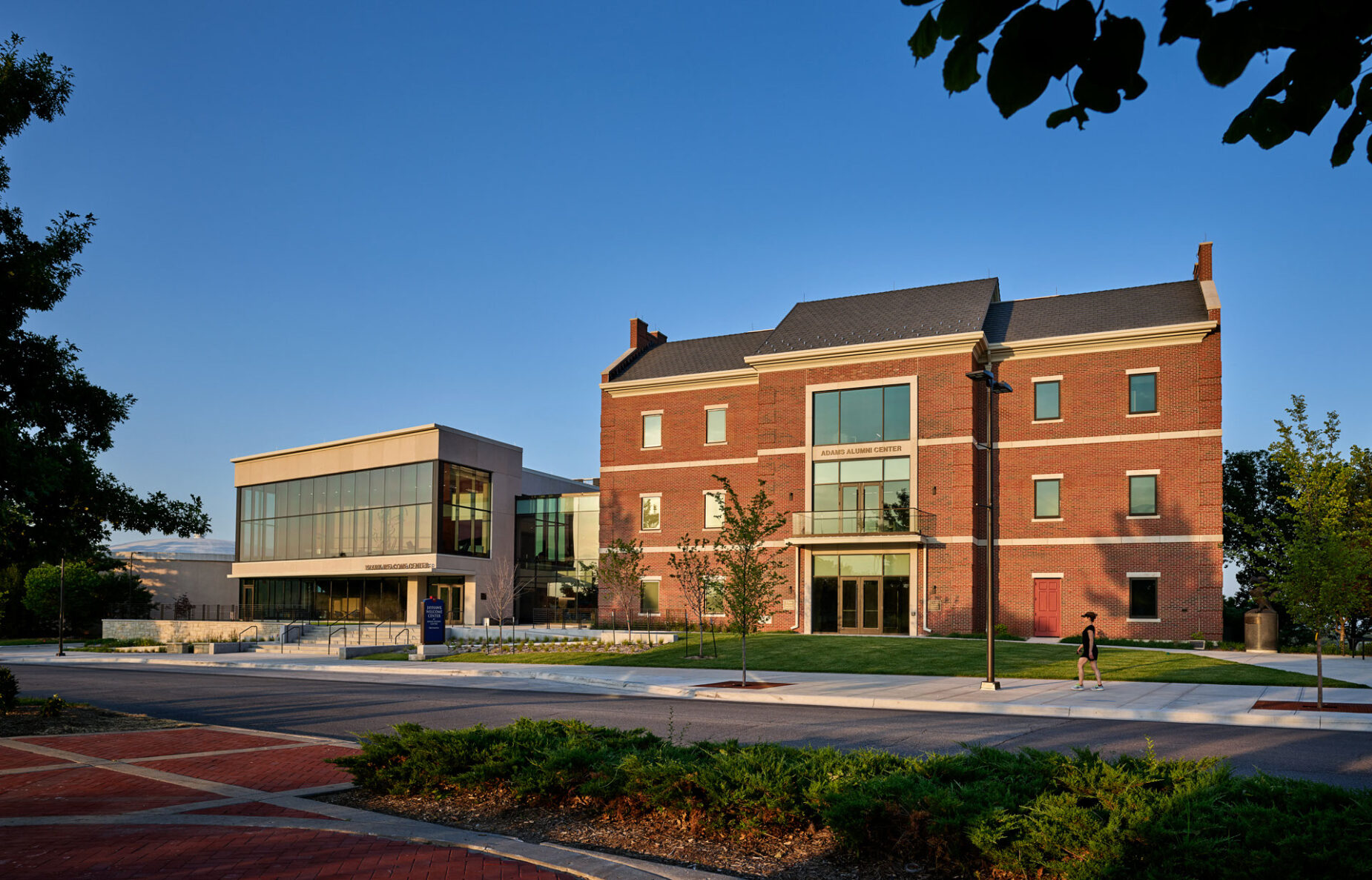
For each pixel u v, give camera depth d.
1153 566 32.62
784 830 7.12
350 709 18.05
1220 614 31.50
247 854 6.68
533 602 48.91
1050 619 34.00
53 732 13.95
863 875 6.26
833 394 37.38
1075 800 6.14
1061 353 34.72
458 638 39.62
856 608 35.97
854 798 6.55
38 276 14.01
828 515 36.75
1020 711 16.98
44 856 6.65
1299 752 12.09
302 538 51.47
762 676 23.77
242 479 55.50
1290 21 2.03
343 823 7.75
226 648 41.38
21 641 54.38
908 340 35.56
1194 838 5.41
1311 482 19.08
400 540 46.19
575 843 7.25
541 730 9.84
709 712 17.00
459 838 7.16
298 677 27.52
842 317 40.38
